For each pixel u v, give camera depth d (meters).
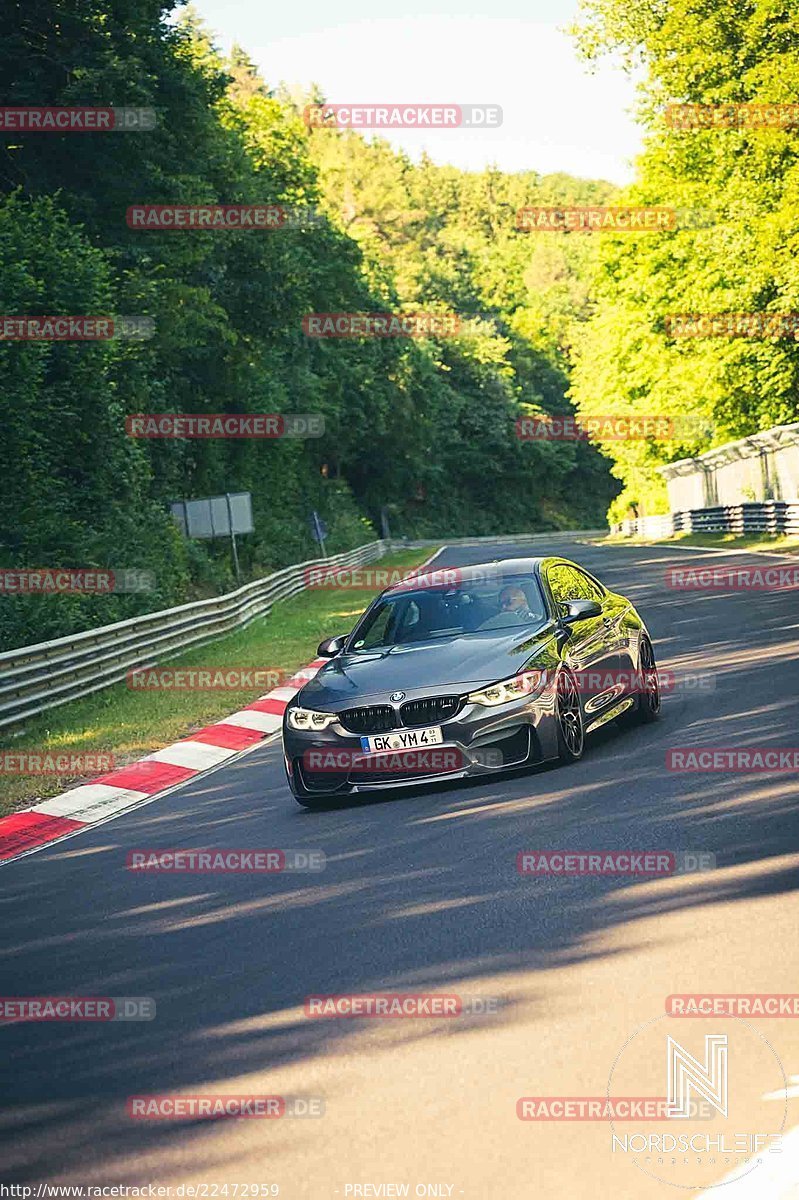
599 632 10.42
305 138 59.03
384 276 92.88
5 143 30.08
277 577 36.34
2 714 15.23
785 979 4.68
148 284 31.20
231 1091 4.35
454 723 9.03
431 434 91.00
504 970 5.16
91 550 25.58
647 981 4.82
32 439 25.59
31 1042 5.14
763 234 37.41
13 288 24.89
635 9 39.47
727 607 21.14
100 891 7.75
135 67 29.72
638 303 56.09
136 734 14.87
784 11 36.38
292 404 61.22
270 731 15.10
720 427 50.56
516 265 167.12
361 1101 4.12
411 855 7.31
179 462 41.28
